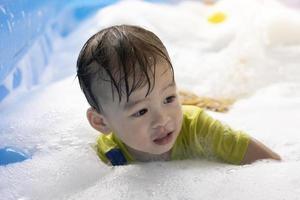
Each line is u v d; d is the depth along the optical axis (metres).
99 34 1.04
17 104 1.44
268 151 1.11
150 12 2.11
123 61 0.97
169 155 1.13
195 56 1.90
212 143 1.12
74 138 1.23
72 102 1.38
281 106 1.50
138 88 0.97
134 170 1.09
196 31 2.07
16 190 1.09
